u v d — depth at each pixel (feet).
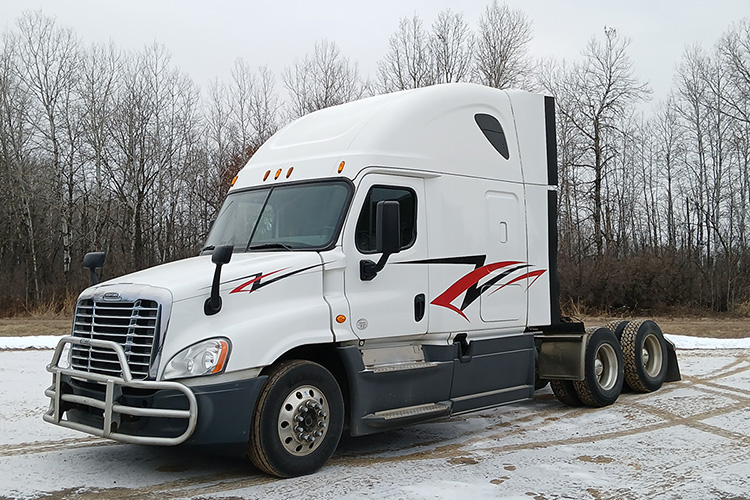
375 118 23.89
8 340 54.65
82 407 20.29
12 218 115.65
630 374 33.63
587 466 21.26
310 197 23.00
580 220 121.80
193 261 22.59
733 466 21.15
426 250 24.16
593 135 122.93
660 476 20.10
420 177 24.40
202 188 119.96
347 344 21.77
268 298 20.27
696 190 123.85
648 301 96.73
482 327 26.04
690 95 123.95
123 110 118.52
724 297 98.12
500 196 27.35
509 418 29.22
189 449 23.45
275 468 19.49
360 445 24.47
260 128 120.57
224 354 18.66
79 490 18.70
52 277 108.27
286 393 19.81
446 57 116.67
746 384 36.55
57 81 117.80
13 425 26.91
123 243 116.67
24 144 115.96
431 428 27.32
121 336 19.30
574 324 30.04
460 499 17.89
